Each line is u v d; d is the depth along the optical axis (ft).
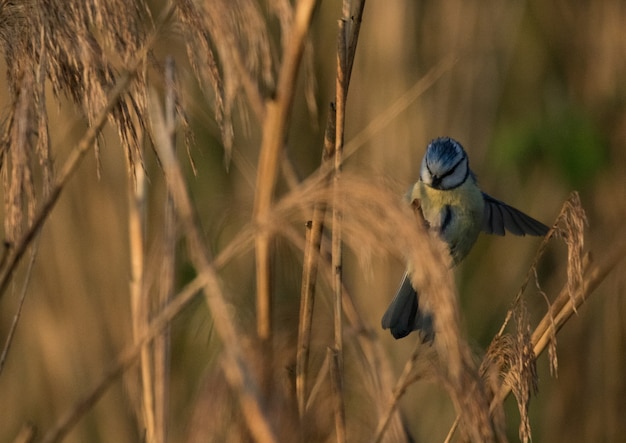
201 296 15.21
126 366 12.67
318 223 14.64
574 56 35.96
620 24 35.37
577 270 15.97
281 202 12.66
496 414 14.21
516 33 34.09
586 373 33.30
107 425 27.96
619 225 33.32
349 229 12.55
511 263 34.50
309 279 14.70
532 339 16.70
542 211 34.30
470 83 33.12
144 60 14.71
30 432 14.32
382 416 12.84
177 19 14.56
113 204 29.14
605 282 33.12
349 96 32.22
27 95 14.24
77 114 14.94
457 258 23.84
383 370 13.01
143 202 18.43
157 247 15.61
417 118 31.81
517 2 34.06
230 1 13.93
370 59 32.09
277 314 14.58
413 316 19.06
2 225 26.25
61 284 29.14
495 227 24.63
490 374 14.82
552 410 33.53
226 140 14.21
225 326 11.32
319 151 31.76
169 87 15.16
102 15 14.52
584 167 30.22
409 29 32.12
